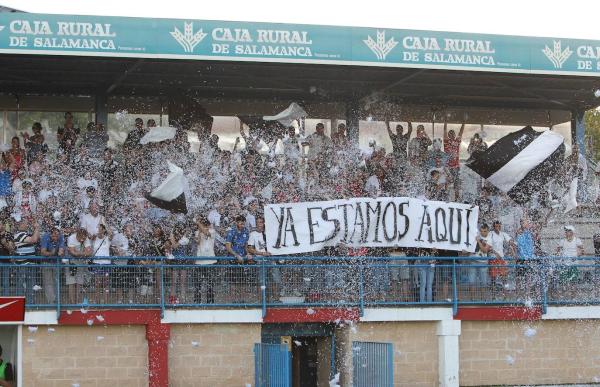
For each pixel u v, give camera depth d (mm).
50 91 21812
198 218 19078
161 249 18703
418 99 23578
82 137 21141
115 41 18391
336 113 22922
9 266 17422
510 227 21391
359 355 18594
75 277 17906
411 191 21609
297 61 19047
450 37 19797
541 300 19828
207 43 18734
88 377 17828
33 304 17594
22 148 20781
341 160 21453
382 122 23172
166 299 18312
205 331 18422
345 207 19453
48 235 18078
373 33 19453
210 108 22578
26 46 18047
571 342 20094
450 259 19469
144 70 20766
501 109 24281
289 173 21094
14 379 17859
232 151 21234
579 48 20469
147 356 18078
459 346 19500
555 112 24672
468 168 22516
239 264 18656
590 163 23031
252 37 18922
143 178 20297
